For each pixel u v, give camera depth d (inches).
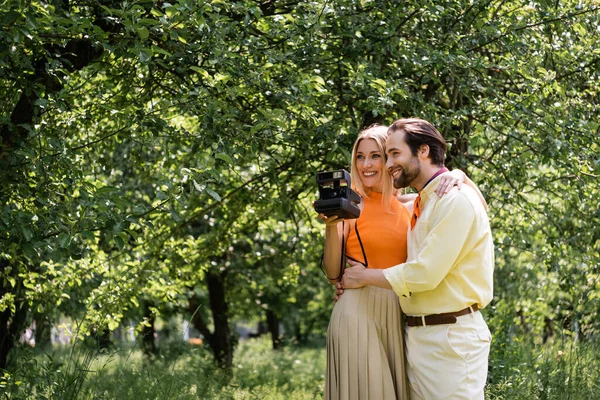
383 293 154.9
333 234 153.0
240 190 324.5
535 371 262.8
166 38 195.5
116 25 216.2
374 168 156.7
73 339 294.8
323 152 281.6
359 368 151.4
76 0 210.5
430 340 146.6
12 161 197.8
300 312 911.7
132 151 304.5
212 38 204.2
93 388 251.0
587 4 258.5
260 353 717.3
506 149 286.4
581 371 247.4
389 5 240.8
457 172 148.4
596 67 264.2
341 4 228.4
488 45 269.7
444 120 248.4
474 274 145.4
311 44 230.1
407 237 153.6
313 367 586.6
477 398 145.5
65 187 203.0
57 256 180.7
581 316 293.7
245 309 681.0
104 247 377.4
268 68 224.4
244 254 533.6
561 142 234.7
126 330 321.1
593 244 278.8
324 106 242.2
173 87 249.4
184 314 599.5
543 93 243.3
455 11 245.8
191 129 327.9
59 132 240.2
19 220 178.5
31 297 307.1
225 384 354.0
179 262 354.3
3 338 330.3
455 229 141.9
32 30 175.3
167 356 412.8
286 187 296.8
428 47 253.3
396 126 150.6
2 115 199.6
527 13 262.7
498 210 295.1
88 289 377.7
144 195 362.9
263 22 233.5
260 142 221.9
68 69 229.9
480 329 147.6
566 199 287.0
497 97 253.6
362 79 222.1
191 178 181.8
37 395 229.5
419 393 150.6
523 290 381.4
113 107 252.5
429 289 143.1
